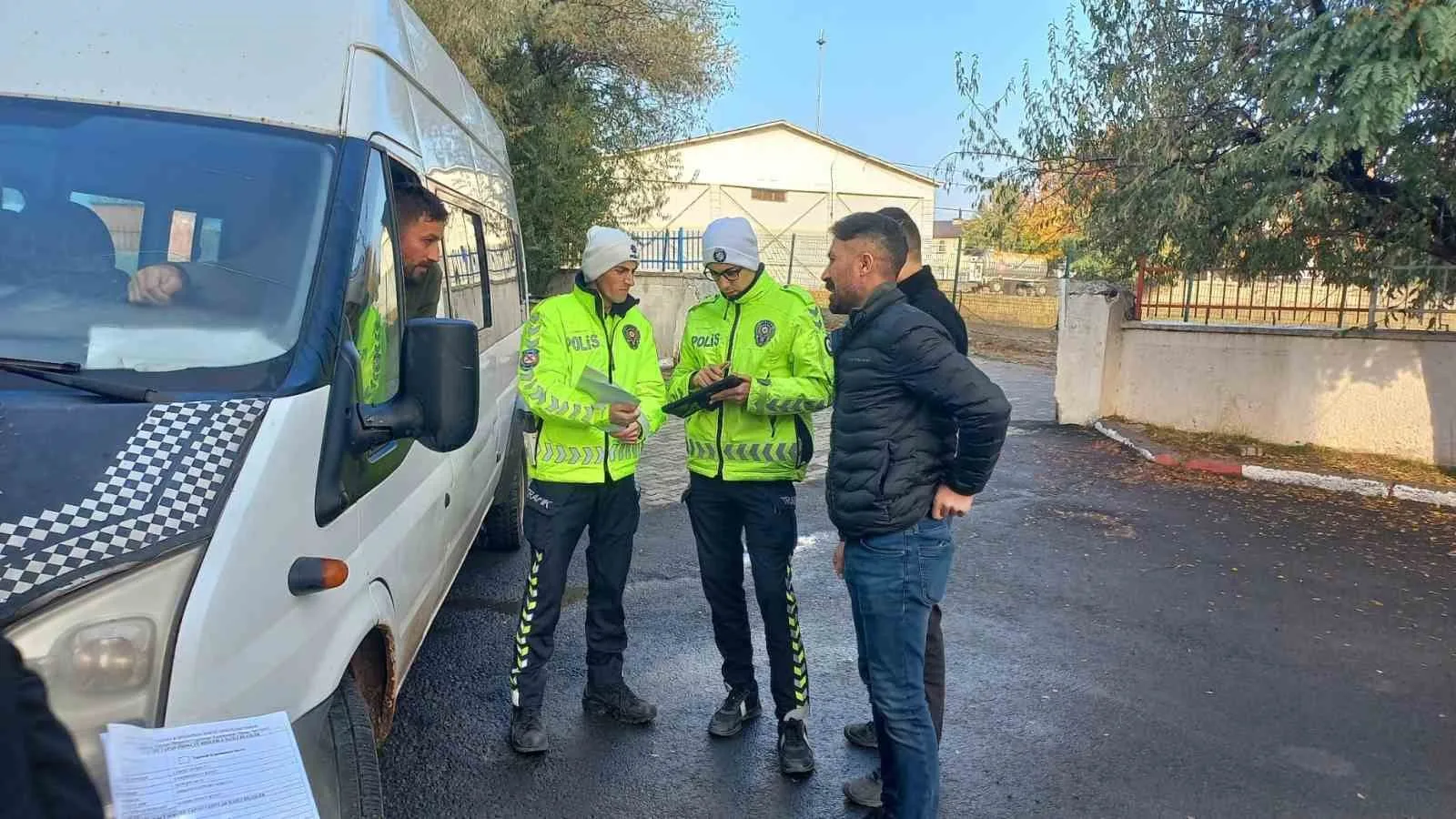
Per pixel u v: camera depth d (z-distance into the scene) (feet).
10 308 7.33
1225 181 25.72
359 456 8.23
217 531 6.20
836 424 9.79
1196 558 20.70
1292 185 23.97
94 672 5.47
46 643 5.32
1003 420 8.97
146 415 6.51
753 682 12.99
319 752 7.31
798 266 87.10
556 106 45.83
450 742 12.64
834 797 11.56
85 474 5.99
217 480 6.37
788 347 11.53
